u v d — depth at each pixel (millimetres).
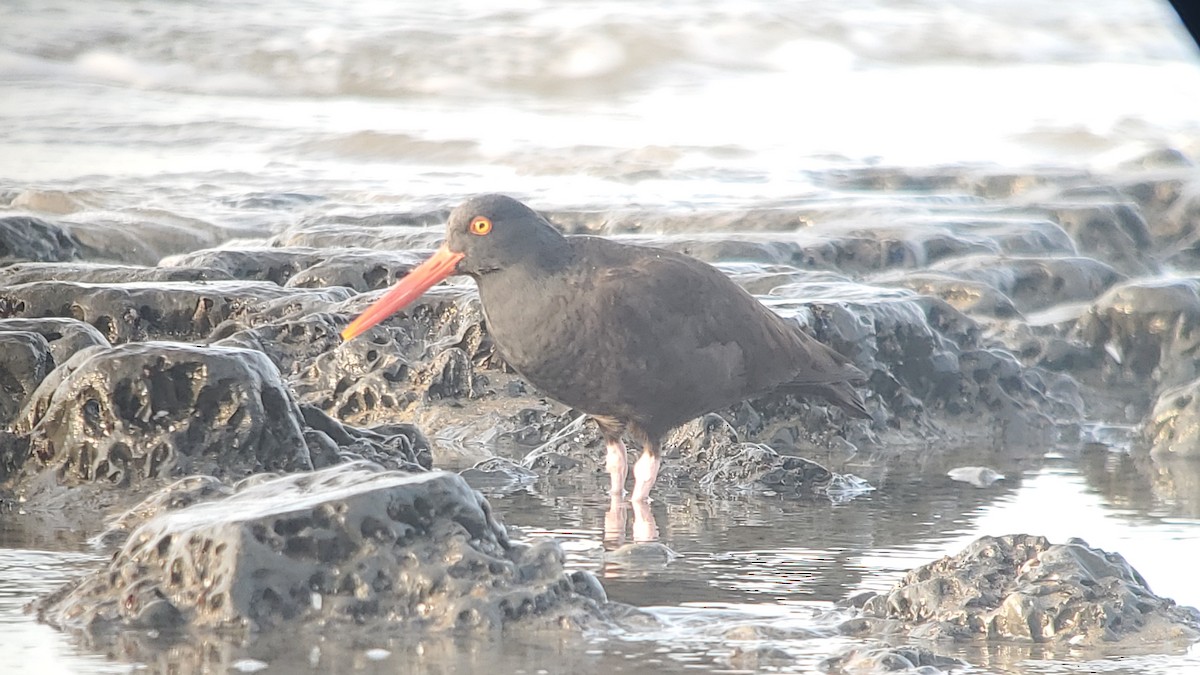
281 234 20938
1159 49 44594
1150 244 24016
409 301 11328
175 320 15148
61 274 16734
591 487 12672
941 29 45281
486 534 8445
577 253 11422
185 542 8180
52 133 32375
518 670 7426
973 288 18766
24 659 7473
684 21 43688
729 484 12781
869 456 14422
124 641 7742
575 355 11273
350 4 45469
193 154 30500
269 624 7910
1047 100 38406
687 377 11578
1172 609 8359
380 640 7793
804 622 8461
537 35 42250
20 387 12070
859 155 30812
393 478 8492
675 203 23516
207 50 41656
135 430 11102
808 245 19562
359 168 29359
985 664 7711
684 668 7535
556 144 31312
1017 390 16375
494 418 14422
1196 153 31375
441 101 38594
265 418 11234
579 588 8477
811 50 42812
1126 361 18516
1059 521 11445
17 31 42406
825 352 12742
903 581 8680
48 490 10992
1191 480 13289
